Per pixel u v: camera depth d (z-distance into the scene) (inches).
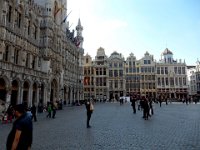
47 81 1935.3
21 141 204.5
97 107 1888.5
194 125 714.2
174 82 4001.0
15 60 1520.7
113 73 4045.3
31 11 1766.7
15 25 1509.6
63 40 2434.8
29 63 1729.8
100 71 4040.4
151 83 4025.6
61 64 2331.4
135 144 441.1
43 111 1583.4
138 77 4060.0
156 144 438.3
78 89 3125.0
